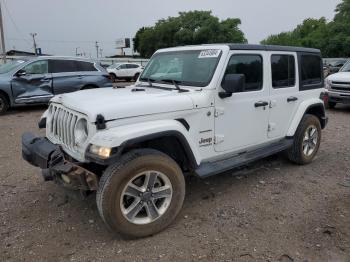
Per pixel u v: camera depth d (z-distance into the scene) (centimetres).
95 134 320
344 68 1208
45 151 369
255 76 453
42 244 338
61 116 375
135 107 338
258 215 396
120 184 321
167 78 449
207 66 412
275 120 493
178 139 362
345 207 417
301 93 535
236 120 429
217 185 477
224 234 356
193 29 5603
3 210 404
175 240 346
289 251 329
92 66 1198
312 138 563
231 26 5506
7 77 1045
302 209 411
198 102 383
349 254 325
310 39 6381
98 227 370
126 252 326
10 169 539
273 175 517
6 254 322
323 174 525
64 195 441
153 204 348
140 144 365
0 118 997
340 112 1120
